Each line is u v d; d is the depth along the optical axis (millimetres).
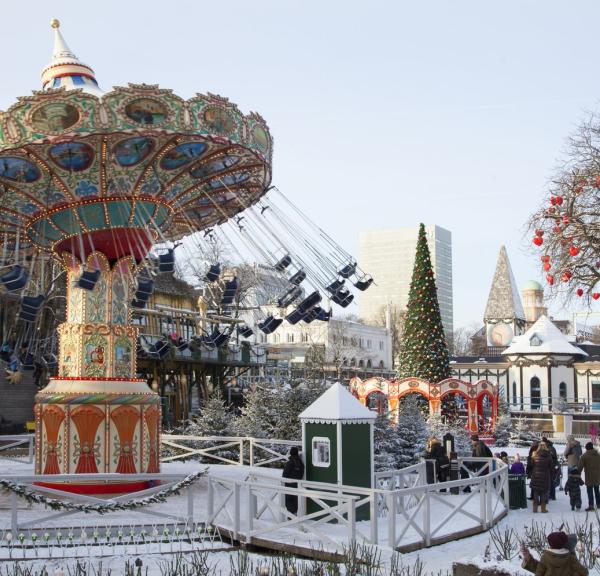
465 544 13664
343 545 11789
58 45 17672
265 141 17281
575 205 22875
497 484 17609
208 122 15531
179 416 44625
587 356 66125
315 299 18047
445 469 19672
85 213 17031
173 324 43719
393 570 10891
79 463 16547
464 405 55219
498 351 91062
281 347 85500
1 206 17672
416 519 15641
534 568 9156
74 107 14820
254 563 11836
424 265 40938
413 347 40719
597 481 17766
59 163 16047
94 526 13453
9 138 15047
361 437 15414
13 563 11602
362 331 103625
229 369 49719
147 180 16875
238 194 19328
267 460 22516
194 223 21062
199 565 11086
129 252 17828
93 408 16703
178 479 14164
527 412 54906
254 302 40906
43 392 17234
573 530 14914
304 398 25938
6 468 21875
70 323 17516
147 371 42344
